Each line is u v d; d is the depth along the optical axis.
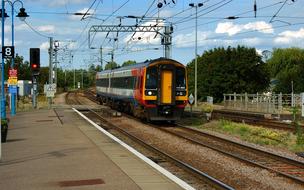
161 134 25.89
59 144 18.75
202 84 71.56
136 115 34.62
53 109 46.09
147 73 31.19
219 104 68.00
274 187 12.44
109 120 35.16
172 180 11.49
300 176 14.14
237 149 20.31
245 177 13.83
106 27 46.56
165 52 44.97
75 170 12.86
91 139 20.53
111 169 13.01
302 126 28.83
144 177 11.88
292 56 94.38
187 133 26.89
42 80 102.69
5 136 19.41
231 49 72.06
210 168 15.41
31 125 27.91
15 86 36.94
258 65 72.44
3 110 30.19
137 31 46.75
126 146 18.06
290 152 19.70
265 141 22.97
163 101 31.02
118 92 42.81
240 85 70.50
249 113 42.97
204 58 73.38
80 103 63.44
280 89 83.75
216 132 28.33
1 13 31.02
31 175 12.13
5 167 13.35
